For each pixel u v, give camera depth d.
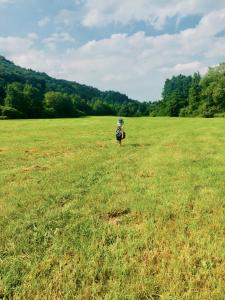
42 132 42.53
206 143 26.53
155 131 41.75
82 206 9.90
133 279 5.82
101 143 28.67
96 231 7.95
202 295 5.35
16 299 5.34
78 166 16.55
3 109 116.06
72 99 170.88
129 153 21.72
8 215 9.04
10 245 7.19
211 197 10.71
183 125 54.25
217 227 8.16
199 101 135.88
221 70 138.62
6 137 35.16
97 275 6.02
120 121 26.78
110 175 14.40
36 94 154.88
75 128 50.50
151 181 13.12
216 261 6.54
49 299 5.31
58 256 6.69
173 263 6.29
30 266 6.27
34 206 9.83
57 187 12.15
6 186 12.45
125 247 7.04
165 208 9.58
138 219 8.83
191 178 13.58
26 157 20.67
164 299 5.28
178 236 7.56
